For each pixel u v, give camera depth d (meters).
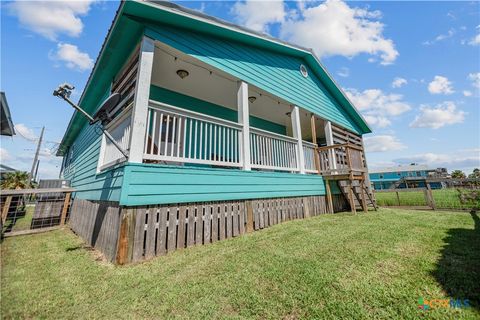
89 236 4.08
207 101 6.95
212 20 4.33
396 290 1.84
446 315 1.51
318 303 1.69
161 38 3.82
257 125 8.73
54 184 8.71
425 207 7.91
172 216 3.20
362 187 7.22
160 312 1.65
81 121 7.73
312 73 8.05
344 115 9.52
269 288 1.94
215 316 1.58
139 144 3.05
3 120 4.80
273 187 5.05
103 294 1.93
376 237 3.50
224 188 3.98
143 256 2.81
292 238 3.59
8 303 1.80
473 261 2.41
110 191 3.39
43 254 3.20
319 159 7.17
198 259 2.73
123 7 3.34
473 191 7.18
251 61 5.61
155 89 5.86
